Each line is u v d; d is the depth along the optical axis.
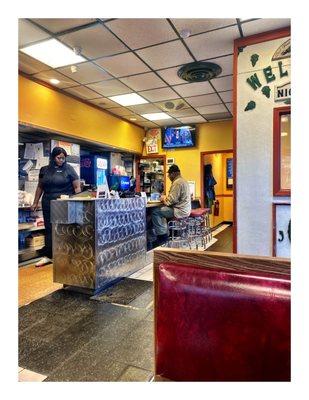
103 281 3.31
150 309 2.81
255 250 3.44
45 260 4.52
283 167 3.37
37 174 5.32
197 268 1.06
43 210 4.73
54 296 3.17
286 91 3.28
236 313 0.93
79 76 4.75
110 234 3.45
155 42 3.71
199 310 0.99
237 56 3.57
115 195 4.13
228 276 0.98
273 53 3.37
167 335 1.05
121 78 4.87
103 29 3.38
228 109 6.60
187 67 4.41
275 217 3.33
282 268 0.94
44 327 2.46
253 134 3.45
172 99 5.95
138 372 1.85
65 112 5.44
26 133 5.17
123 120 7.43
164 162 8.25
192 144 7.82
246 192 3.48
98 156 7.42
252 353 0.89
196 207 7.43
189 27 3.33
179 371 1.01
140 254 4.22
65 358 2.01
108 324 2.51
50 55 4.03
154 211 5.09
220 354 0.94
